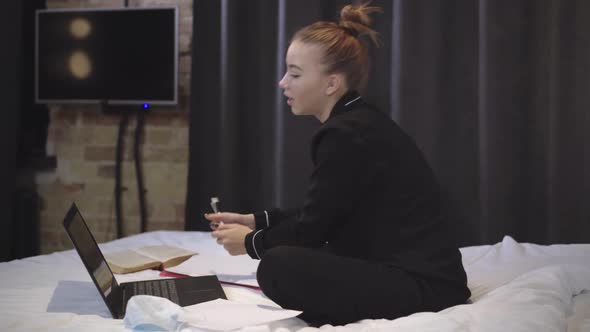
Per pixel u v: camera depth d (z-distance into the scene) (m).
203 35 3.09
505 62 2.74
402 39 2.80
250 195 3.08
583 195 2.68
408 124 2.82
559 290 1.22
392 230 1.19
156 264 1.61
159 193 3.27
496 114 2.74
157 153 3.27
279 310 1.09
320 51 1.32
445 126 2.85
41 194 3.42
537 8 2.73
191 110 3.09
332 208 1.20
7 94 3.10
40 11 3.22
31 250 3.35
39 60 3.24
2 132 3.09
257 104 3.07
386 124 1.28
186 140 3.24
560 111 2.69
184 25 3.22
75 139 3.37
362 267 1.13
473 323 1.00
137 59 3.14
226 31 3.00
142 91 3.14
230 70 3.01
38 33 3.23
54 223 3.40
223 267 1.55
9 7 3.09
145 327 0.99
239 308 1.09
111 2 3.32
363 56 1.36
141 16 3.12
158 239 2.06
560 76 2.68
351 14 1.42
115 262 1.57
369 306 1.11
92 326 1.03
